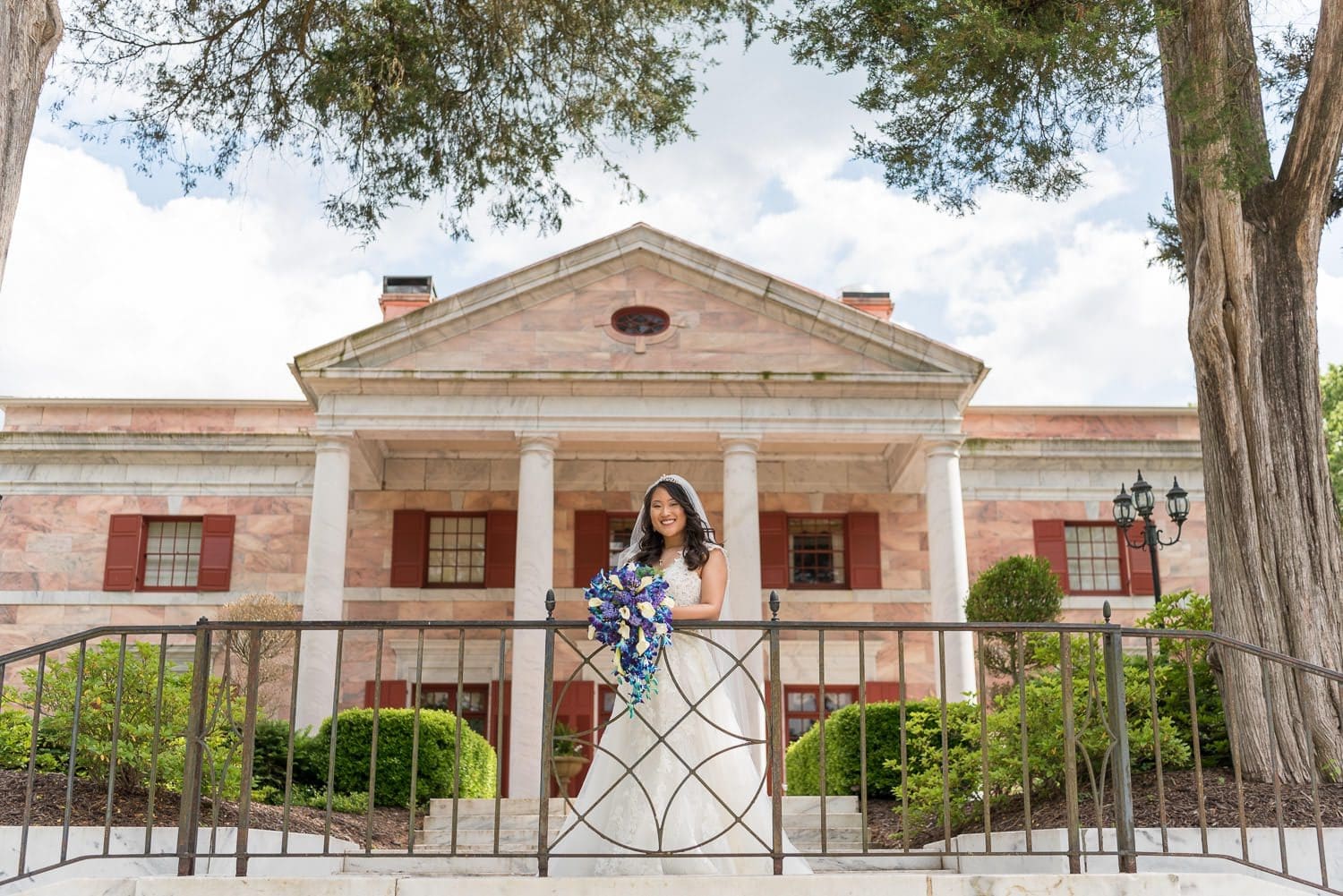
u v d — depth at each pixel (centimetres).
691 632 562
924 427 1744
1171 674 932
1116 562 2005
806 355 1797
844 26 924
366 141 1022
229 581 1936
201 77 984
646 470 1994
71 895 474
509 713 1842
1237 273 882
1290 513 871
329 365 1728
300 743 1326
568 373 1722
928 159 955
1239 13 920
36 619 1914
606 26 1009
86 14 955
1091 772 541
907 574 1975
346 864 934
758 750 1443
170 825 809
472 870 955
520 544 1678
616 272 1834
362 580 1942
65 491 1970
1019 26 871
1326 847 696
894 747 1262
